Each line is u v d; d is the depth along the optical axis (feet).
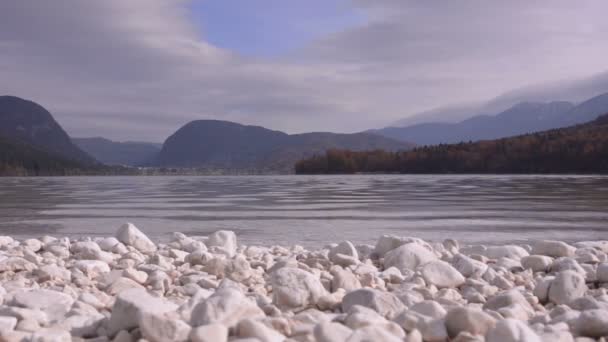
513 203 69.92
